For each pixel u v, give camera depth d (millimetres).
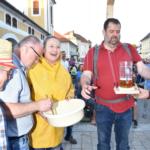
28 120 2865
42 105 2680
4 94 2508
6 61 2180
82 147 5488
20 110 2539
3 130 2248
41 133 3244
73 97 3561
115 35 3301
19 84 2633
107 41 3373
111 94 3459
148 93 3033
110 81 3424
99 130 3611
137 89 2992
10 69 2277
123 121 3539
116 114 3521
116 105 3486
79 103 3008
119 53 3434
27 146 2928
